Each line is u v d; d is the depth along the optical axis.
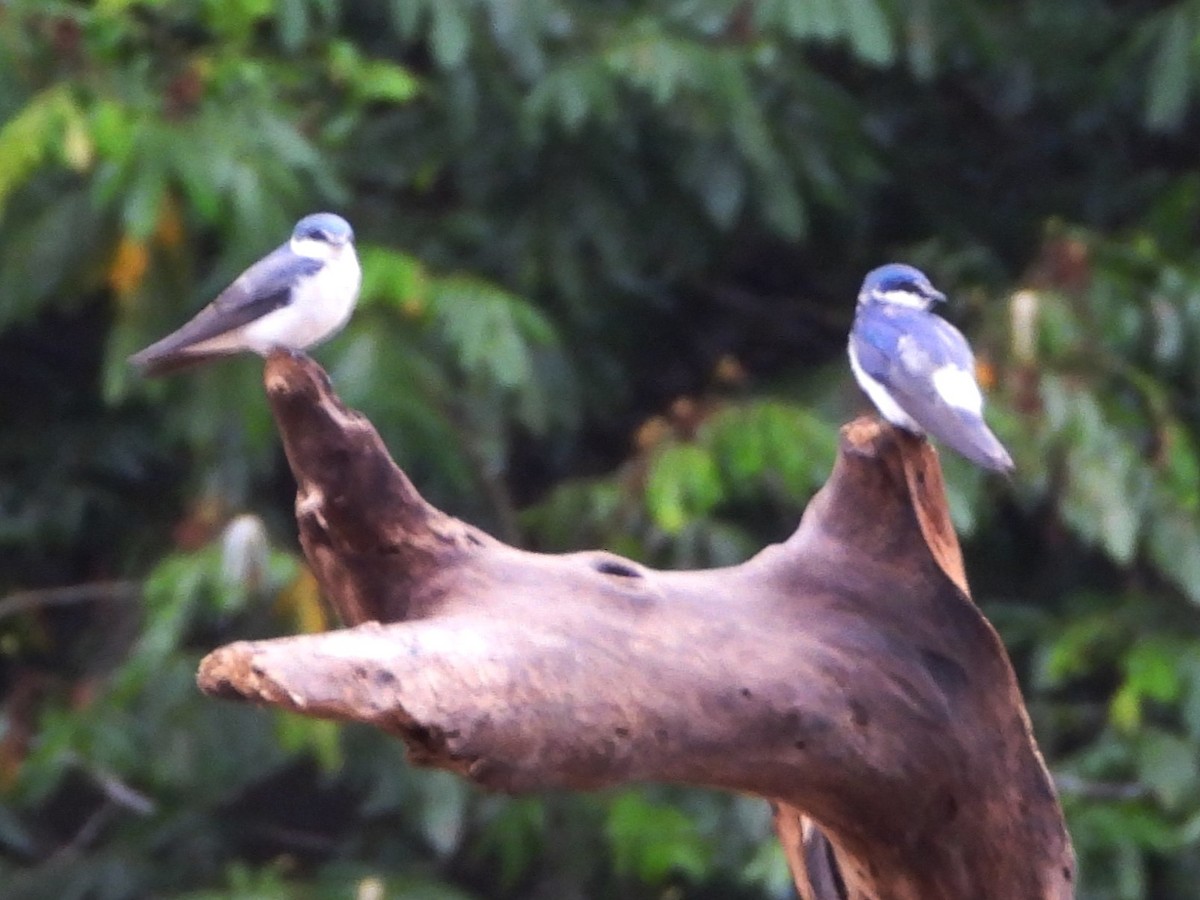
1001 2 15.08
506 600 6.90
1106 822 13.02
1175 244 14.37
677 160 13.83
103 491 14.72
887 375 8.54
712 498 12.50
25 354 14.97
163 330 12.30
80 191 12.34
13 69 12.17
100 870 13.88
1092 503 12.61
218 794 13.44
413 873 14.23
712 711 7.03
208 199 11.74
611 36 13.26
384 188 14.34
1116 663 14.08
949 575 7.47
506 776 6.51
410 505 7.04
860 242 15.75
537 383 13.65
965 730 7.48
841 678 7.29
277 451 13.52
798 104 13.80
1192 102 15.15
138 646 12.59
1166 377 14.02
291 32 12.41
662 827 12.77
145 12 13.04
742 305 15.91
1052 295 13.16
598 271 14.62
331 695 6.00
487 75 13.58
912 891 7.81
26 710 13.34
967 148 16.06
